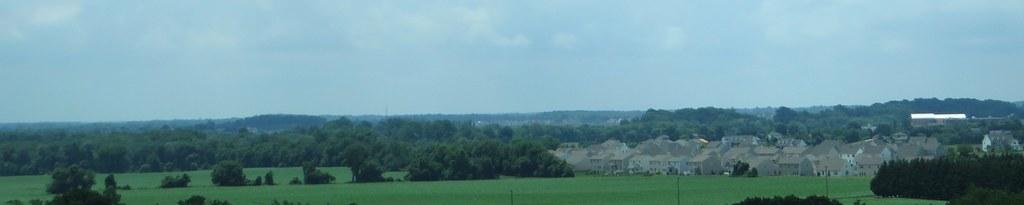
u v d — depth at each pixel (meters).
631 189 199.50
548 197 182.12
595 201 172.00
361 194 192.75
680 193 186.25
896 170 169.25
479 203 171.25
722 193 184.50
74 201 120.25
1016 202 123.44
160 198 185.50
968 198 129.75
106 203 122.25
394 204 170.50
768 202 124.12
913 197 165.12
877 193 171.75
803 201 124.12
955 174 160.12
